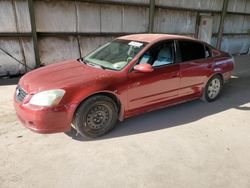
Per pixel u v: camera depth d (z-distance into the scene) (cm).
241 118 466
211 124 435
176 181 284
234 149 356
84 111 349
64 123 339
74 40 796
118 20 872
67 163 310
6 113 451
